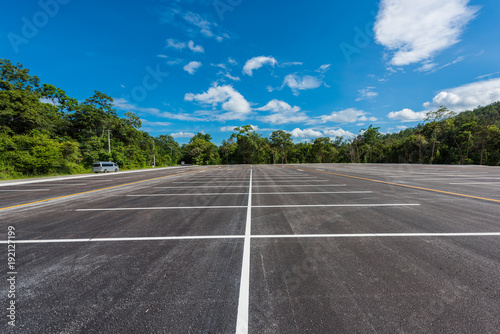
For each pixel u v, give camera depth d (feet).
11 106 79.61
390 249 9.59
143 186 34.45
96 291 6.73
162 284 7.07
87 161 104.78
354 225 13.14
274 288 6.74
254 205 19.29
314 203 19.71
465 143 116.67
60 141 99.09
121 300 6.29
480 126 113.80
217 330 5.15
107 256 9.29
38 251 9.87
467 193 23.66
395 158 162.50
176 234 12.01
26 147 73.77
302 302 6.07
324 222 13.84
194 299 6.29
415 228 12.46
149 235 11.90
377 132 190.19
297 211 16.87
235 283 7.06
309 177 45.65
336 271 7.70
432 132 130.21
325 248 9.75
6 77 99.60
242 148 203.41
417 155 144.46
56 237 11.70
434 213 15.80
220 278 7.38
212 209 17.97
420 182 33.76
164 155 198.49
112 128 135.23
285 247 9.94
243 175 54.90
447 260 8.50
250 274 7.59
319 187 29.99
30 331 5.18
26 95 85.56
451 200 20.24
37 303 6.19
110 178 52.49
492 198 21.04
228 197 23.47
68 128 115.14
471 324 5.20
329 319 5.42
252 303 6.07
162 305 6.05
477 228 12.40
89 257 9.21
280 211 16.94
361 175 47.67
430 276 7.30
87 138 115.34
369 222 13.71
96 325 5.35
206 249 9.88
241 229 12.70
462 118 125.29
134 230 12.79
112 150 123.65
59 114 116.47
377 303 5.98
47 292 6.72
